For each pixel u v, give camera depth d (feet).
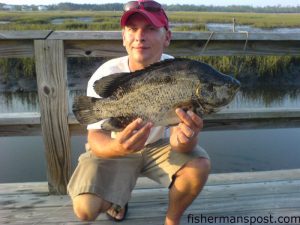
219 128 10.41
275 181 10.99
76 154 18.16
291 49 10.17
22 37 9.09
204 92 6.34
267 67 36.01
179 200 8.23
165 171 8.32
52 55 9.25
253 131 23.16
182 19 141.59
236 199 9.98
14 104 31.37
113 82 6.54
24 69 35.35
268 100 32.86
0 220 8.98
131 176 8.42
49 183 10.16
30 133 9.93
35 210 9.45
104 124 6.66
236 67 33.63
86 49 9.45
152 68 6.44
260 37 9.73
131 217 9.18
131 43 7.88
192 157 8.11
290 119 10.68
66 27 70.90
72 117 9.69
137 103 6.49
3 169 17.33
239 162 18.56
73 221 8.99
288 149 20.20
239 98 33.45
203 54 9.86
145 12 7.47
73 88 32.12
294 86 35.81
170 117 6.49
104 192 8.00
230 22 135.74
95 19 119.34
